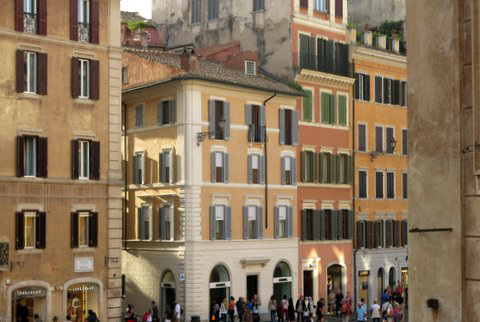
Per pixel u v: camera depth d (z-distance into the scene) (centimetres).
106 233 4791
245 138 6059
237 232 5978
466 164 1839
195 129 5762
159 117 5938
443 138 1880
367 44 7181
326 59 6794
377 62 7238
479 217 1814
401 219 7475
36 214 4525
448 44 1880
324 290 6625
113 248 4816
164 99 5919
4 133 4422
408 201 1942
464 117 1848
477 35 1808
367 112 7119
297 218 6419
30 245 4509
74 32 4697
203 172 5791
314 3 6788
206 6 7288
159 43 7356
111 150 4828
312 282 6544
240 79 6097
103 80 4819
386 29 8106
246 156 6062
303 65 6600
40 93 4553
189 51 5853
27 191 4488
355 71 7025
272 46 6712
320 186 6631
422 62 1922
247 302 5859
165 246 5875
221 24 7138
